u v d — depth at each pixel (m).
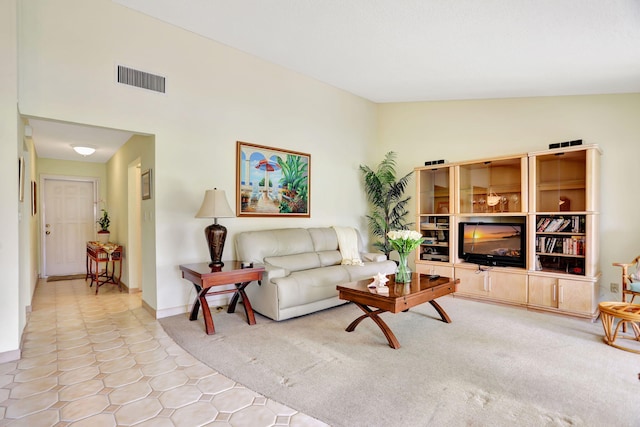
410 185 5.75
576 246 3.75
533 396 2.09
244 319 3.63
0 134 2.61
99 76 3.24
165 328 3.34
